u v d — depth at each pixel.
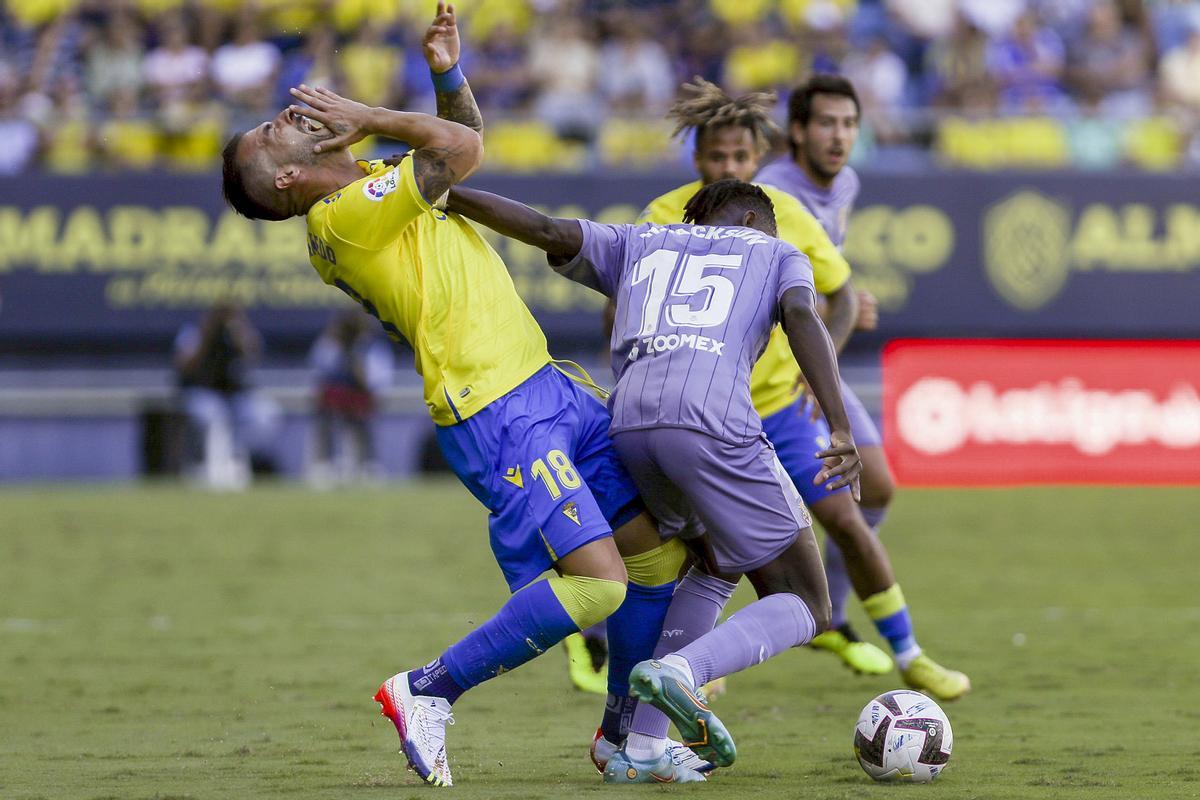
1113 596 32.44
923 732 14.47
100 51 65.94
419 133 14.51
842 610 22.86
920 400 60.03
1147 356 61.06
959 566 37.50
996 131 64.19
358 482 59.97
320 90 15.01
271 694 21.14
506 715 19.61
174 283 59.62
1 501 52.69
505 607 14.43
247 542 41.84
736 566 14.86
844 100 22.12
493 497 14.63
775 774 15.12
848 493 20.73
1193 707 19.88
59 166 61.97
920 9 68.88
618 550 15.31
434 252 14.86
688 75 67.06
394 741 17.36
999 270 60.97
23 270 59.12
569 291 59.53
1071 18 70.31
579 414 15.04
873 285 60.69
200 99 65.31
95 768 15.49
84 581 34.94
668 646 15.51
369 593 32.84
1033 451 60.28
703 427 14.47
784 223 20.72
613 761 14.71
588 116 64.75
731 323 14.80
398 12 66.56
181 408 59.44
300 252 60.03
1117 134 64.88
